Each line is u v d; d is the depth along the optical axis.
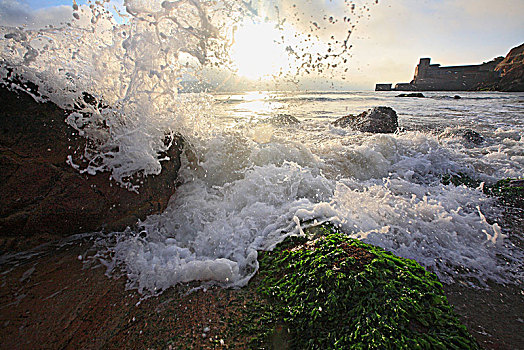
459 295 1.72
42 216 1.98
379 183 3.40
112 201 2.22
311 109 11.77
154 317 1.54
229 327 1.47
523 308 1.61
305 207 2.47
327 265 1.68
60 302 1.59
